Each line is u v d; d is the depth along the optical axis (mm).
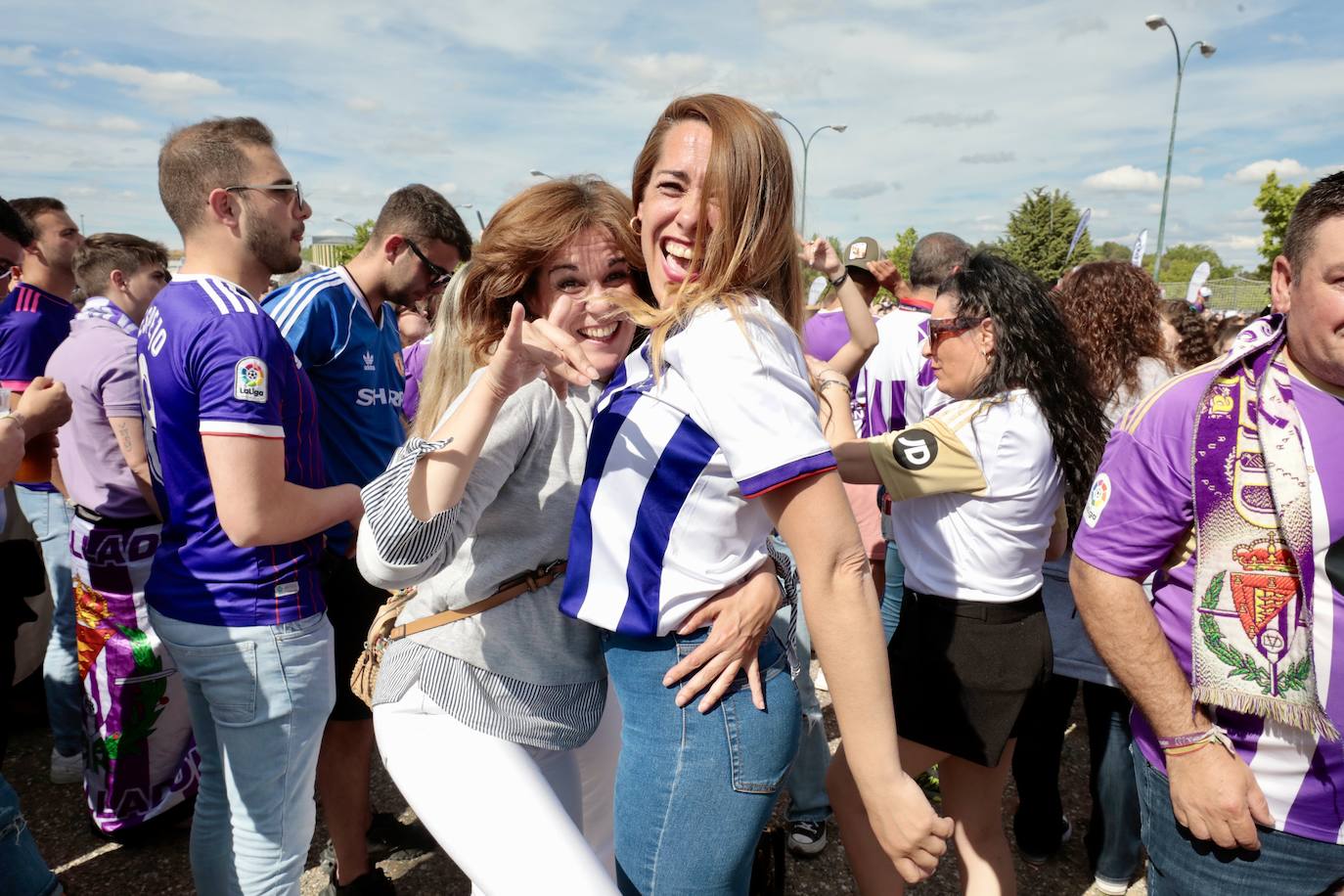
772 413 1054
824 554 1057
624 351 1517
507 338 1175
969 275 2092
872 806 1092
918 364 3424
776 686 1294
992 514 1920
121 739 2588
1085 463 1983
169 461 1803
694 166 1177
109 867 2590
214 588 1802
